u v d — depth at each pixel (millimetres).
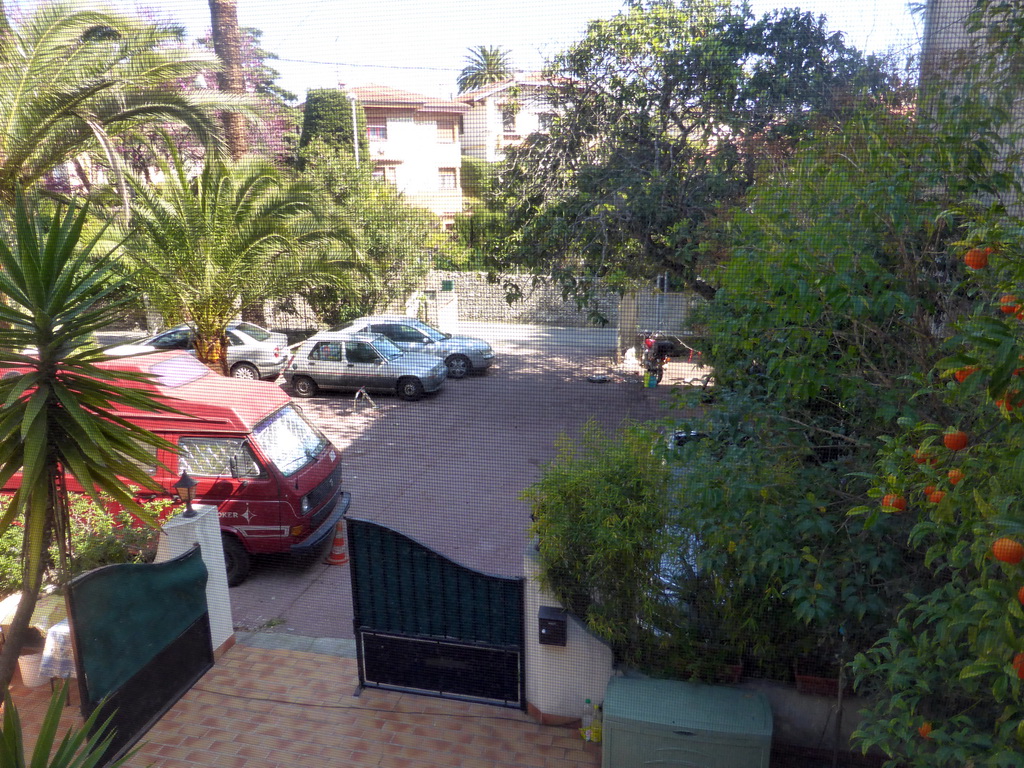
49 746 2102
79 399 2145
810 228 1968
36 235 2188
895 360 2170
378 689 3557
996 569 1406
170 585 3453
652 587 2941
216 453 4375
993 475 1345
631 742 2775
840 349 2057
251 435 4363
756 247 2008
